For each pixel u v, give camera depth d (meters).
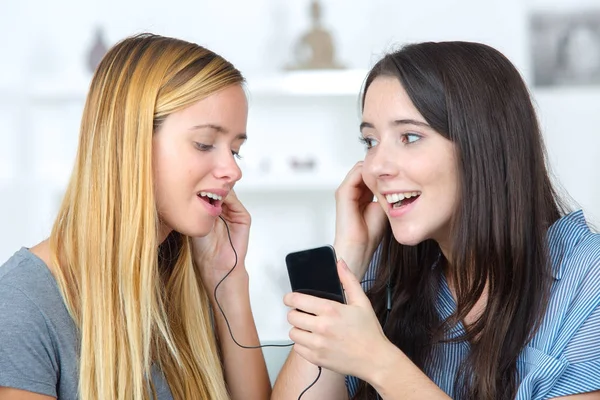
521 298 1.42
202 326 1.54
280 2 3.35
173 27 3.35
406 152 1.40
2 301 1.28
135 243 1.35
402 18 3.33
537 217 1.43
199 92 1.37
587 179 3.34
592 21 3.33
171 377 1.47
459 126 1.38
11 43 3.35
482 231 1.40
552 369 1.34
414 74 1.39
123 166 1.35
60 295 1.33
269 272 3.29
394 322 1.58
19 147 3.31
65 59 3.36
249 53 3.36
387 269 1.62
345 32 3.35
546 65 3.35
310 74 3.15
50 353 1.30
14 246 3.29
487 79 1.40
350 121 3.35
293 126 3.36
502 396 1.40
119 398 1.35
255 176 3.15
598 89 3.33
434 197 1.40
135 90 1.36
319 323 1.30
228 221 1.63
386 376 1.29
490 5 3.29
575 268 1.40
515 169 1.41
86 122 1.39
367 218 1.63
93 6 3.35
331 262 1.36
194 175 1.38
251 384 1.60
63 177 3.29
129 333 1.35
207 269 1.62
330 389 1.55
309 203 3.31
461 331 1.48
